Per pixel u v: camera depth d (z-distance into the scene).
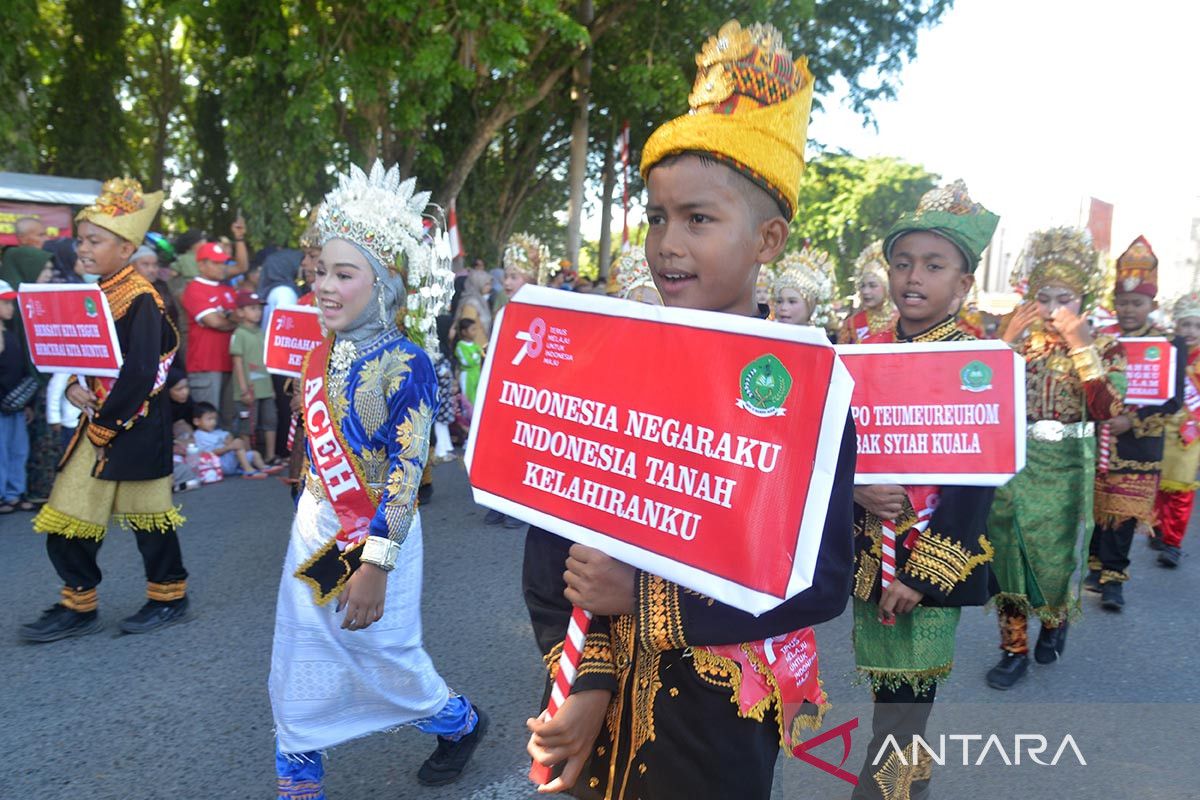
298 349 4.25
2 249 9.64
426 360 2.64
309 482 2.63
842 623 4.79
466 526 6.59
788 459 1.21
